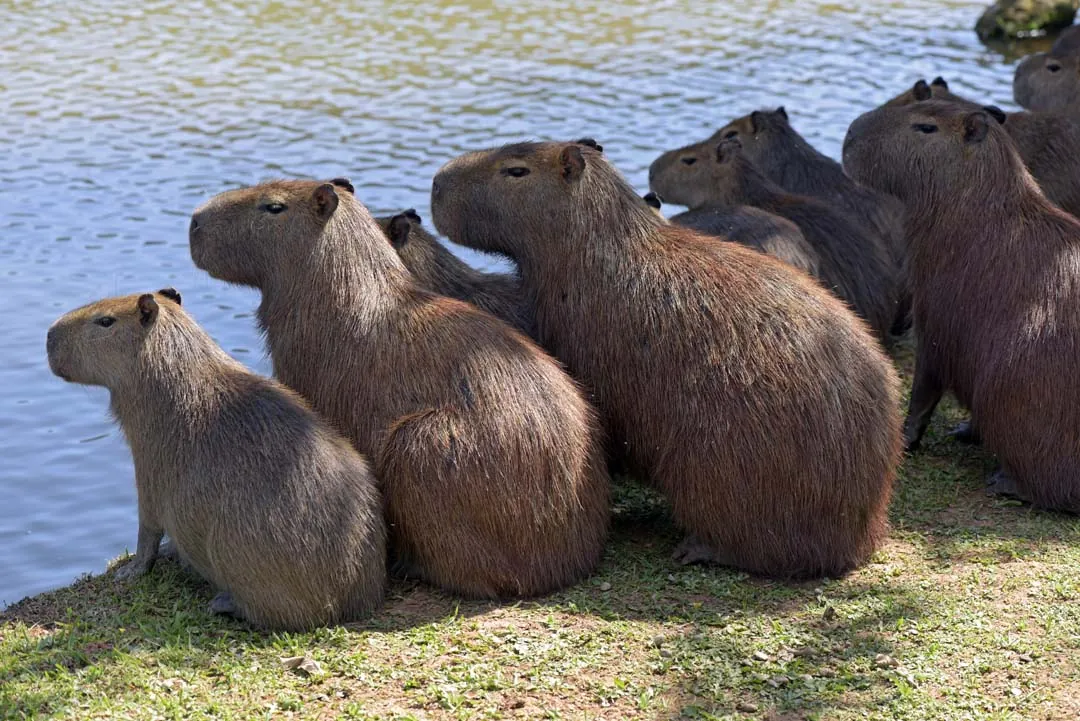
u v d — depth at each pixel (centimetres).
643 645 754
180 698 698
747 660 738
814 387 816
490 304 927
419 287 859
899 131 994
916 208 997
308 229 841
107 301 819
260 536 759
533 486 798
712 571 845
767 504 820
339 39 2423
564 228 865
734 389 816
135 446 812
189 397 796
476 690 705
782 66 2255
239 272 859
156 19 2556
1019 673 725
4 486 1095
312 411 811
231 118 1938
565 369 870
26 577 964
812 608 798
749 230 1120
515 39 2442
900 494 961
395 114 1955
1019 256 953
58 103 2011
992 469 1005
